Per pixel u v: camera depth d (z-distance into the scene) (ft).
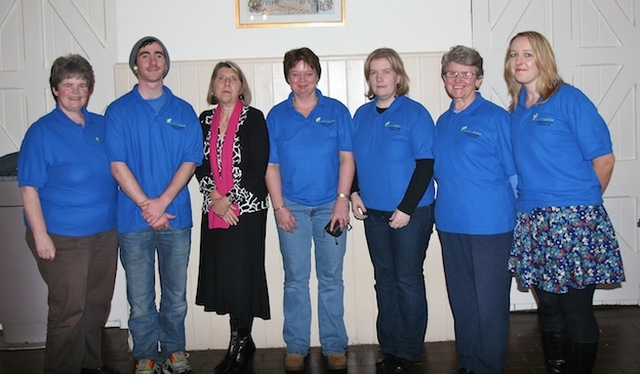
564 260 7.79
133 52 9.25
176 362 9.90
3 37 12.05
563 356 8.68
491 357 8.66
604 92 12.37
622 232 12.69
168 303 9.75
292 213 9.85
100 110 11.91
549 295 8.54
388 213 9.41
